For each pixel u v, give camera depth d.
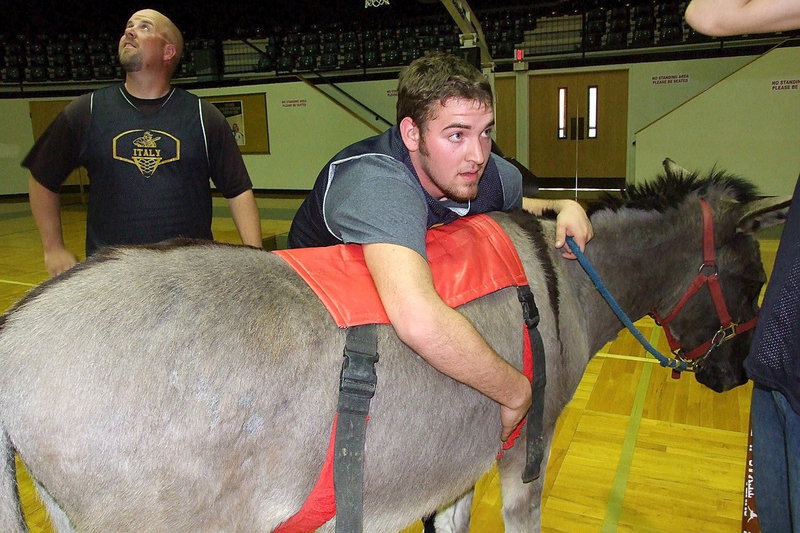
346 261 1.48
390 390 1.42
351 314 1.36
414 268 1.32
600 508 2.61
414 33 13.91
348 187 1.45
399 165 1.48
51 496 1.23
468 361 1.35
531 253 1.76
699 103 8.31
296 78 11.00
